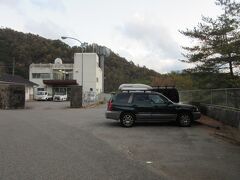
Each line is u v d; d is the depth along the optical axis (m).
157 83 51.88
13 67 83.75
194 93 26.03
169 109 17.23
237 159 9.42
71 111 28.75
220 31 22.67
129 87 22.12
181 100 31.53
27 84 65.00
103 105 42.84
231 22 22.58
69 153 9.88
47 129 15.55
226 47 20.95
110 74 107.62
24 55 98.44
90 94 49.81
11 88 34.84
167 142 12.26
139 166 8.43
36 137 12.97
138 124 18.14
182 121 17.19
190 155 9.94
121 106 17.11
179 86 42.34
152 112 17.17
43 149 10.46
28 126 16.67
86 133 14.38
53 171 7.72
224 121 17.58
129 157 9.53
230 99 17.22
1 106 34.78
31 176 7.26
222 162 9.03
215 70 23.03
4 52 94.88
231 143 12.10
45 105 42.50
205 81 23.42
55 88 76.12
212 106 20.31
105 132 14.84
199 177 7.50
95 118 21.42
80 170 7.86
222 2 22.70
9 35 100.44
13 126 16.66
